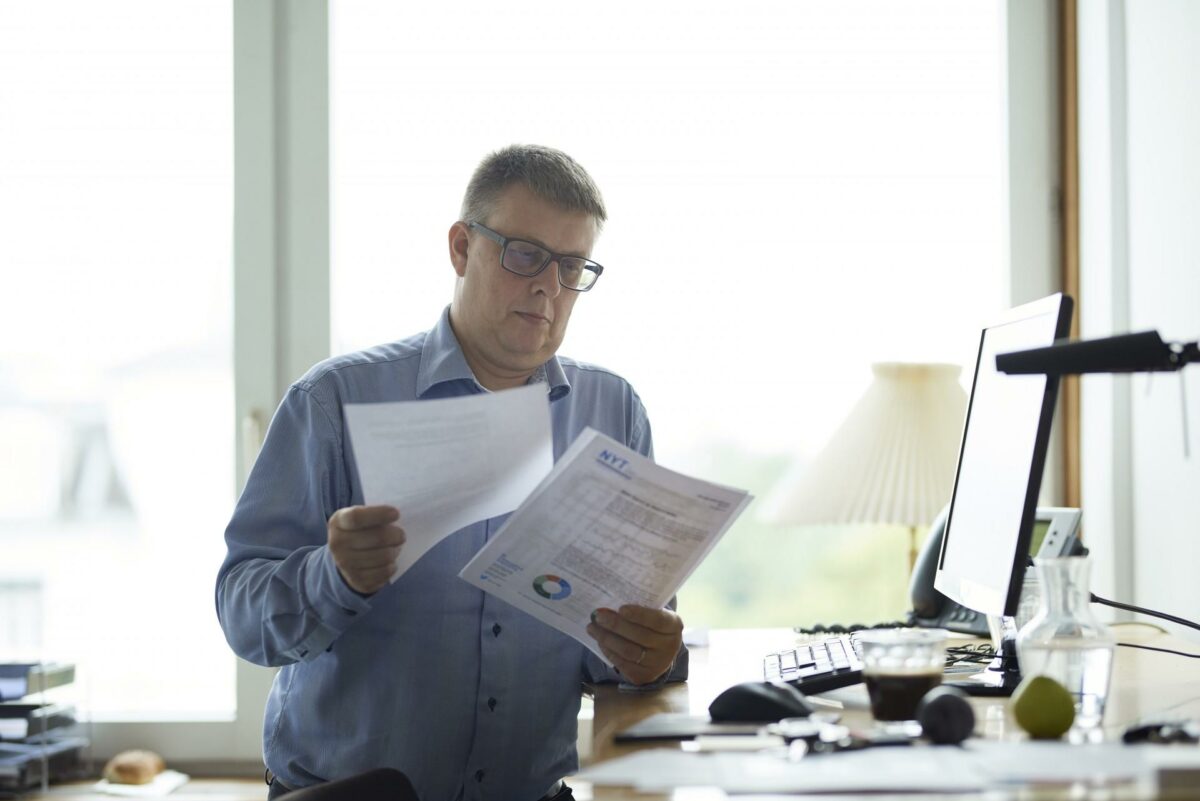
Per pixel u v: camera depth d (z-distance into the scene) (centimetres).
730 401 242
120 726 235
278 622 139
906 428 211
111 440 241
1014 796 80
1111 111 218
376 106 242
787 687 116
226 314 241
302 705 154
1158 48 202
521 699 157
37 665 218
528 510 120
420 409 117
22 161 242
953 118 243
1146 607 208
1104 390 221
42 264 241
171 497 240
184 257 241
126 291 241
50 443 241
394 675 152
